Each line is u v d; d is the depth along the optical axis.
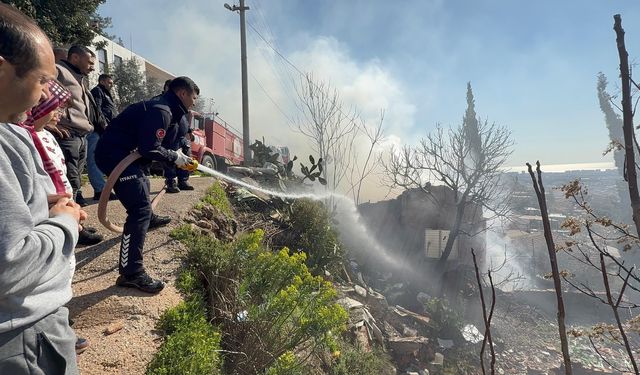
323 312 2.86
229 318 3.07
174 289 3.13
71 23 14.02
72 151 3.93
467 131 12.42
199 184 7.01
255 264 3.43
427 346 7.70
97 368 2.15
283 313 2.98
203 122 11.59
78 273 3.23
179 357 2.29
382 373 5.52
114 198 5.43
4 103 0.90
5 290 0.79
